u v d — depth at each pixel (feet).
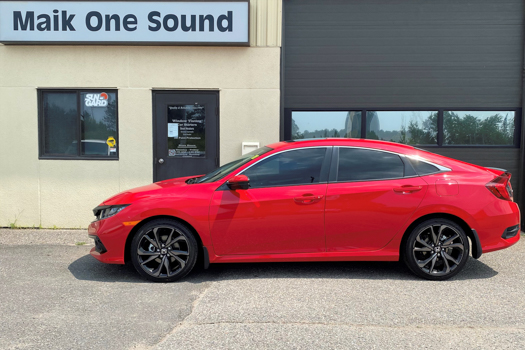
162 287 15.06
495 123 25.63
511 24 25.17
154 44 24.57
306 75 25.90
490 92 25.45
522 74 25.22
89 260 18.66
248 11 24.14
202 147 25.22
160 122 25.13
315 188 15.71
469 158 25.66
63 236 23.30
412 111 25.75
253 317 12.33
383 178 15.90
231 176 16.05
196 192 15.76
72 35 24.40
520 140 25.41
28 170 25.25
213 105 25.05
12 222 25.35
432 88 25.61
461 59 25.44
